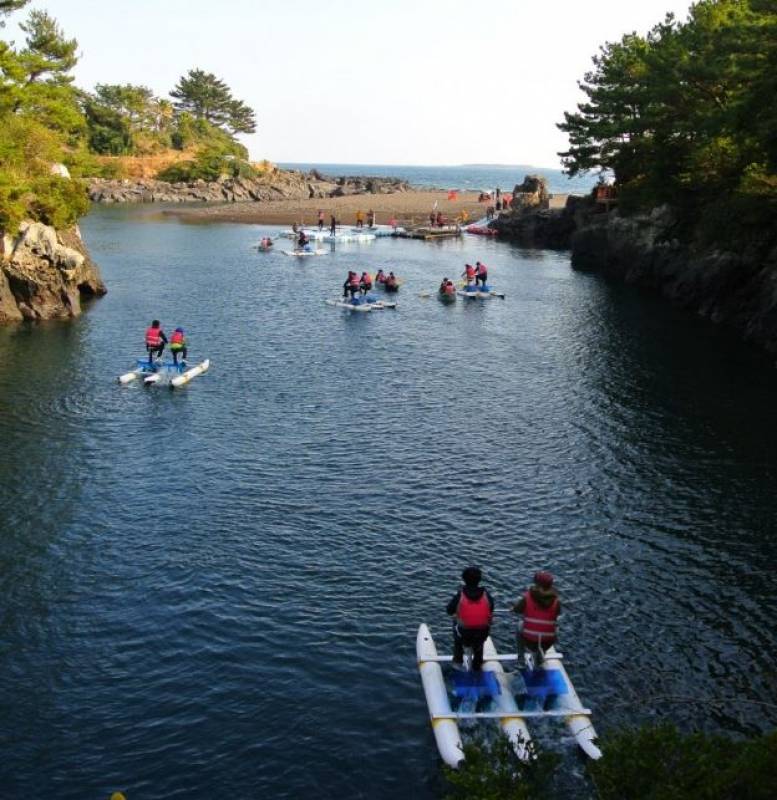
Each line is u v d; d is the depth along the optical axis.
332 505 22.50
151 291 56.22
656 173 57.56
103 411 30.34
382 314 50.62
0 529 20.75
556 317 50.59
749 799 9.03
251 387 34.03
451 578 18.72
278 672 15.18
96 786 12.38
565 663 15.60
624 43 77.50
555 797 12.02
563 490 23.81
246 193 157.50
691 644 16.33
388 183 194.62
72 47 68.81
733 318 48.16
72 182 52.78
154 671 15.19
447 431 28.94
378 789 12.43
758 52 38.84
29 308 45.94
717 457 26.58
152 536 20.53
